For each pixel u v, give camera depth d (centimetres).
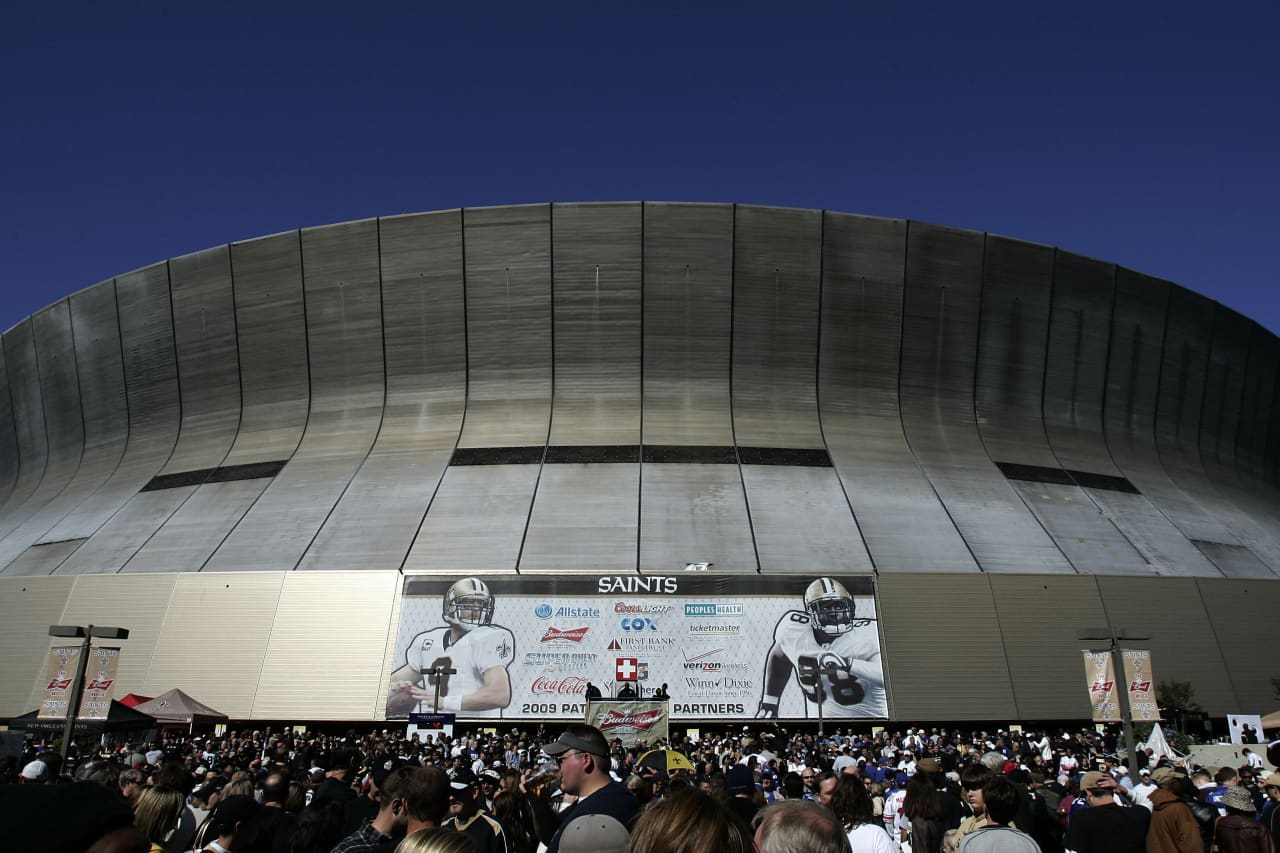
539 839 744
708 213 4512
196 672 3325
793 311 4534
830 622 3297
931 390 4622
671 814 273
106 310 4969
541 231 4519
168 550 3803
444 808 523
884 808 1002
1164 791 755
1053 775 1542
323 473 4191
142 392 4888
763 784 1190
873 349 4588
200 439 4694
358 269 4606
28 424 5350
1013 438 4622
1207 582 3656
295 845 612
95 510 4366
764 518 3775
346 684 3225
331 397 4619
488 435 4306
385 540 3669
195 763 1630
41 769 930
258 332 4700
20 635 3534
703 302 4506
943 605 3388
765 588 3338
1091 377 4853
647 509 3800
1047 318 4769
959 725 3247
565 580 3344
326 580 3422
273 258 4684
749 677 3203
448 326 4544
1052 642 3384
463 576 3372
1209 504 4694
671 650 3231
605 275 4500
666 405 4419
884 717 3164
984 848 534
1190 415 5150
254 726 3256
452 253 4544
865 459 4250
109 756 1830
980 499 4097
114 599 3531
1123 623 3475
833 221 4566
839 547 3647
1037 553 3775
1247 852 746
